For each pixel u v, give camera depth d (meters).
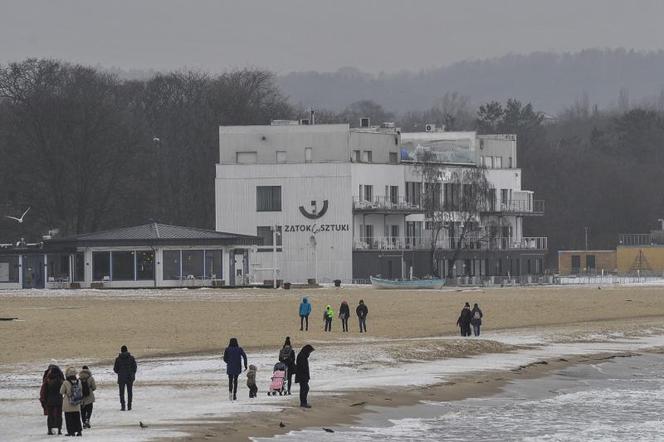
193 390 196.75
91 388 160.12
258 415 174.12
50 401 156.25
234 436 160.62
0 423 166.25
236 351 185.62
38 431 159.62
